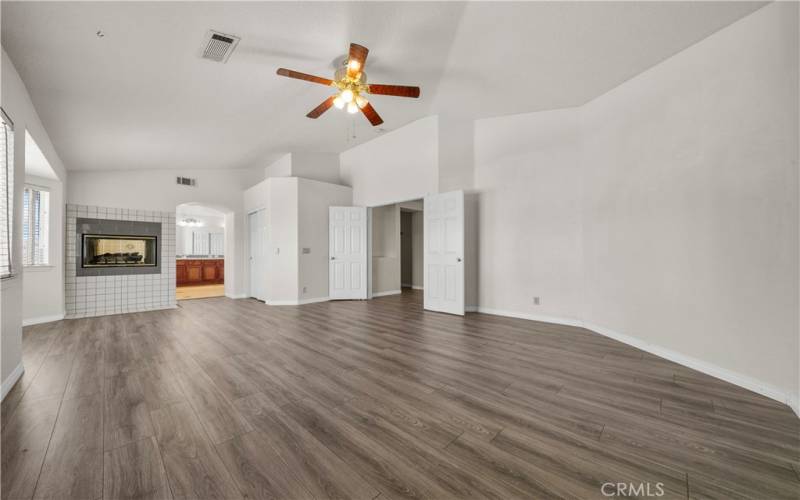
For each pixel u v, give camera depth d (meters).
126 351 3.12
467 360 2.85
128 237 5.62
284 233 5.91
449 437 1.68
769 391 2.15
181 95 3.47
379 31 2.81
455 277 4.82
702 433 1.72
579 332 3.81
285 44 2.87
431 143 5.03
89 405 2.01
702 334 2.62
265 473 1.40
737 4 2.27
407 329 3.96
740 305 2.36
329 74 3.46
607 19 2.59
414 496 1.28
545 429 1.75
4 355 2.20
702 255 2.63
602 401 2.08
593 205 3.87
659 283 3.01
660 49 2.85
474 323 4.28
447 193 4.86
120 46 2.57
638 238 3.25
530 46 3.01
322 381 2.39
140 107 3.58
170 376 2.48
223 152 5.62
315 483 1.34
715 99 2.56
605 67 3.21
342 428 1.76
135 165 5.48
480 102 4.28
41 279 4.51
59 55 2.54
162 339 3.55
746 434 1.71
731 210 2.43
